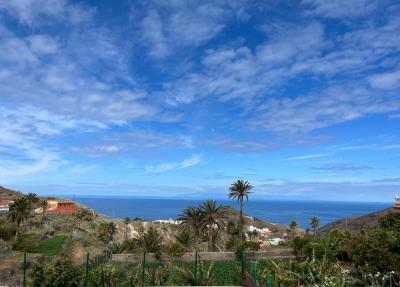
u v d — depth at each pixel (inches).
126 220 5816.9
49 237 4143.7
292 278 1471.5
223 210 3363.7
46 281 1493.6
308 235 2783.0
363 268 1461.6
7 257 2689.5
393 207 2866.6
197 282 1715.1
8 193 6988.2
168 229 6136.8
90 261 2198.6
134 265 2167.8
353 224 3125.0
